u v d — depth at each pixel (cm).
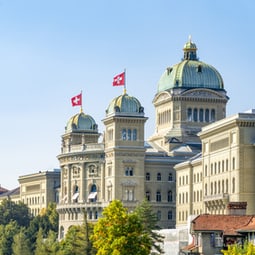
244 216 17750
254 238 16862
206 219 17700
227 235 17338
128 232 18288
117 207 18475
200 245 17612
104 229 18450
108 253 18175
